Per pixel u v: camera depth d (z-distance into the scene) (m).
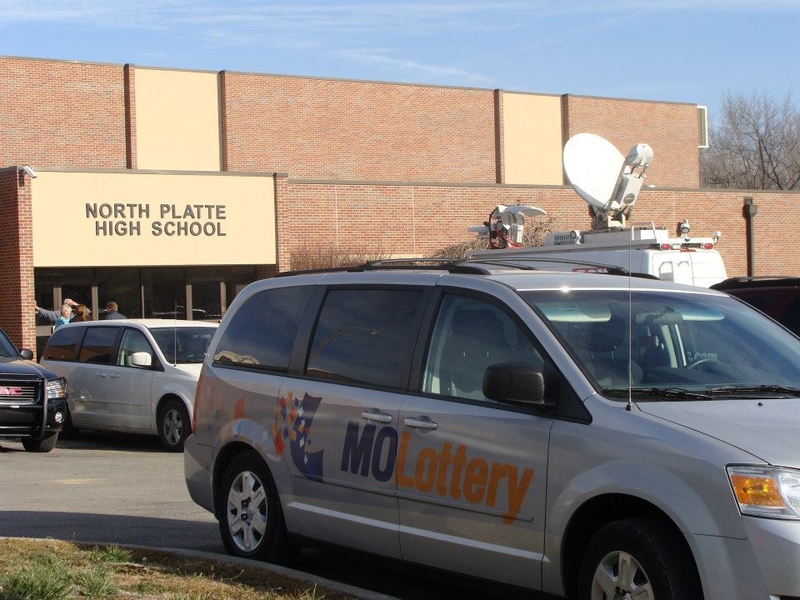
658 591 4.93
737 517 4.77
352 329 6.93
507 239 22.91
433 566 6.13
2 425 14.34
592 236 18.69
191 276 30.44
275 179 30.69
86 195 28.19
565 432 5.46
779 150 64.81
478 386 6.02
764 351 6.35
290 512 7.05
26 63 36.34
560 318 5.96
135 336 15.99
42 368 15.06
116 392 15.85
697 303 6.63
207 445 7.80
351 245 32.31
